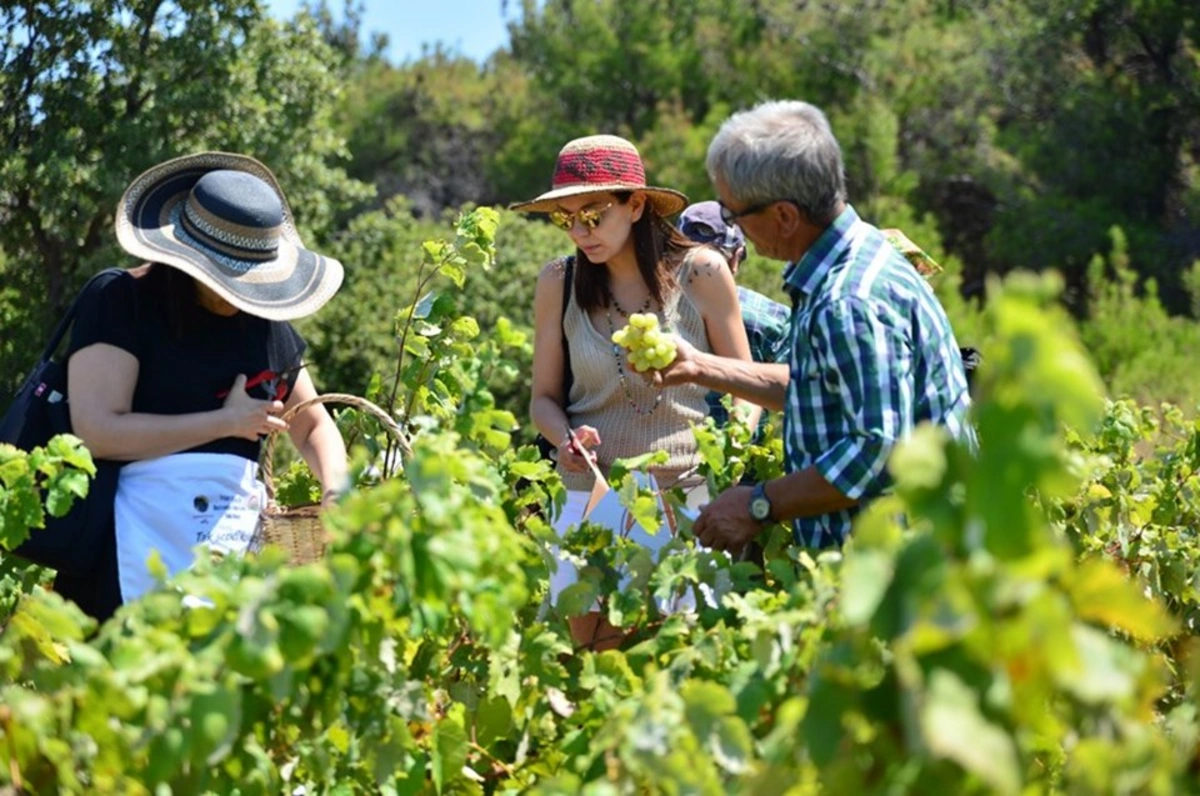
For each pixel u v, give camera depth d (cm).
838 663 189
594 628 399
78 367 344
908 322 312
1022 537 161
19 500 305
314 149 1736
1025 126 2416
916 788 175
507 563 246
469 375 340
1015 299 158
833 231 319
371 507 229
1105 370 1742
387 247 1795
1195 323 1850
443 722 262
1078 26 2353
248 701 229
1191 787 211
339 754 258
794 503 319
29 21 1570
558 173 398
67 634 242
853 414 307
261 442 371
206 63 1609
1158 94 2289
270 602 218
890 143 2188
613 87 2658
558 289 414
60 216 1550
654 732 221
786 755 201
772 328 459
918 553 172
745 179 317
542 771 281
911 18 2489
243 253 354
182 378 352
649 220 405
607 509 385
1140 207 2327
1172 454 483
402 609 233
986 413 163
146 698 219
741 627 279
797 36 2503
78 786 220
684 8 2603
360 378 1619
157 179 364
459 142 2925
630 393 404
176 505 346
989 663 169
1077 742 202
